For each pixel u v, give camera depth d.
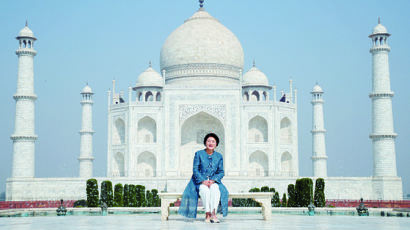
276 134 99.06
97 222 21.75
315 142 106.38
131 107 99.81
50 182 87.38
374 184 87.06
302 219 24.31
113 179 88.12
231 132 99.00
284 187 87.88
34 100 92.44
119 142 103.88
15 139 89.88
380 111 89.00
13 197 86.50
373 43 91.94
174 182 87.25
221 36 110.94
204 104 99.75
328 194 87.19
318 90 107.38
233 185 87.38
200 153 21.38
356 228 17.52
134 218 26.19
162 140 99.25
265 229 16.73
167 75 111.25
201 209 34.84
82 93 107.94
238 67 112.12
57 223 21.00
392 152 88.25
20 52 91.69
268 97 109.56
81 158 106.06
